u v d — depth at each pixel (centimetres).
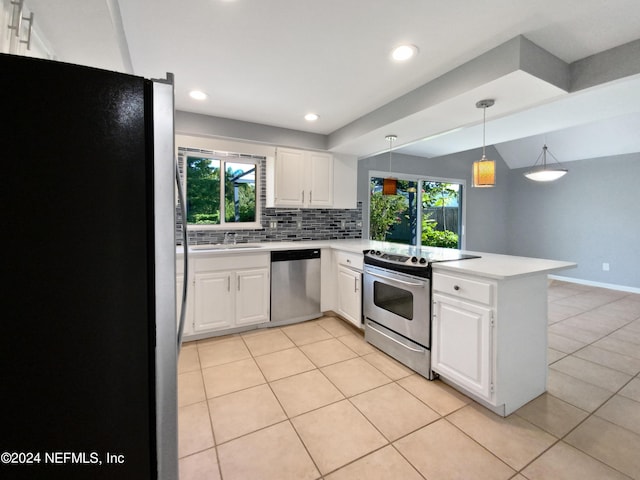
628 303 407
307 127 346
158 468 80
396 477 137
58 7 120
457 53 195
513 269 184
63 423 71
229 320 296
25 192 66
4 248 65
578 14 159
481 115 251
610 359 249
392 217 493
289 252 325
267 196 366
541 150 538
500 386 174
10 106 65
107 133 72
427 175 517
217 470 141
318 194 374
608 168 493
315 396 199
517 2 150
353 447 155
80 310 71
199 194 342
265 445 156
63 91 68
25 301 67
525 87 198
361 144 346
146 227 77
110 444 75
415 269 225
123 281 75
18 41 104
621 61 183
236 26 169
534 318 192
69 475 72
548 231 566
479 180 245
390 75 223
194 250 290
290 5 153
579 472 139
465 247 568
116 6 147
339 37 179
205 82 236
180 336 95
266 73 222
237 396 199
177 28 171
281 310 323
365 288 285
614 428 168
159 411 79
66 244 70
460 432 165
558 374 226
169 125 80
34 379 68
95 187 72
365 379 220
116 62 168
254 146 335
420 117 255
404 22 165
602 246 501
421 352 221
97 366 73
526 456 148
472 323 184
